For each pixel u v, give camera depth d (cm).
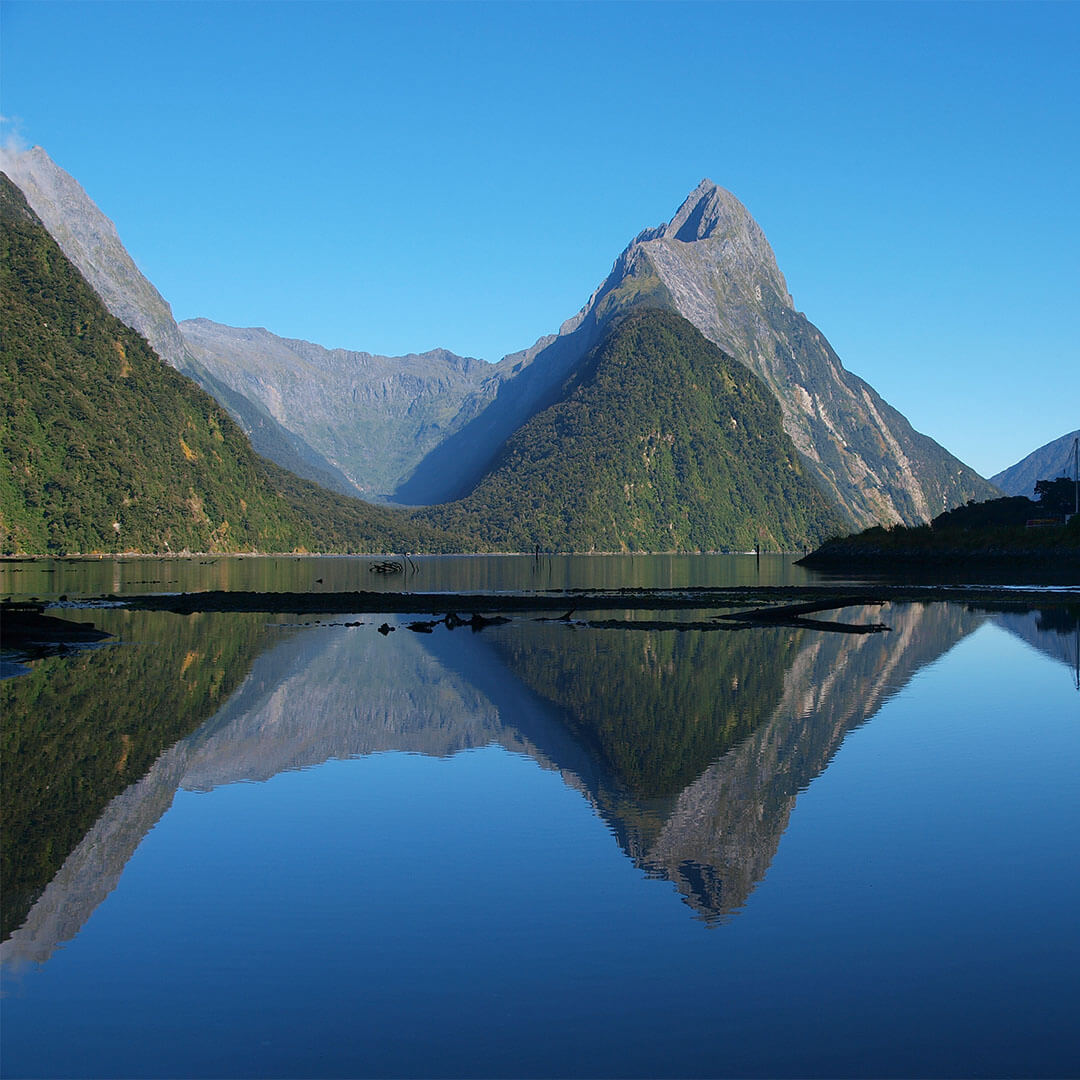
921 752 2814
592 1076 1202
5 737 2950
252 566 17612
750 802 2303
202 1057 1245
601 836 2052
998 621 7094
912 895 1727
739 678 4234
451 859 1908
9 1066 1225
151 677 4147
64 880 1802
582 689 3944
